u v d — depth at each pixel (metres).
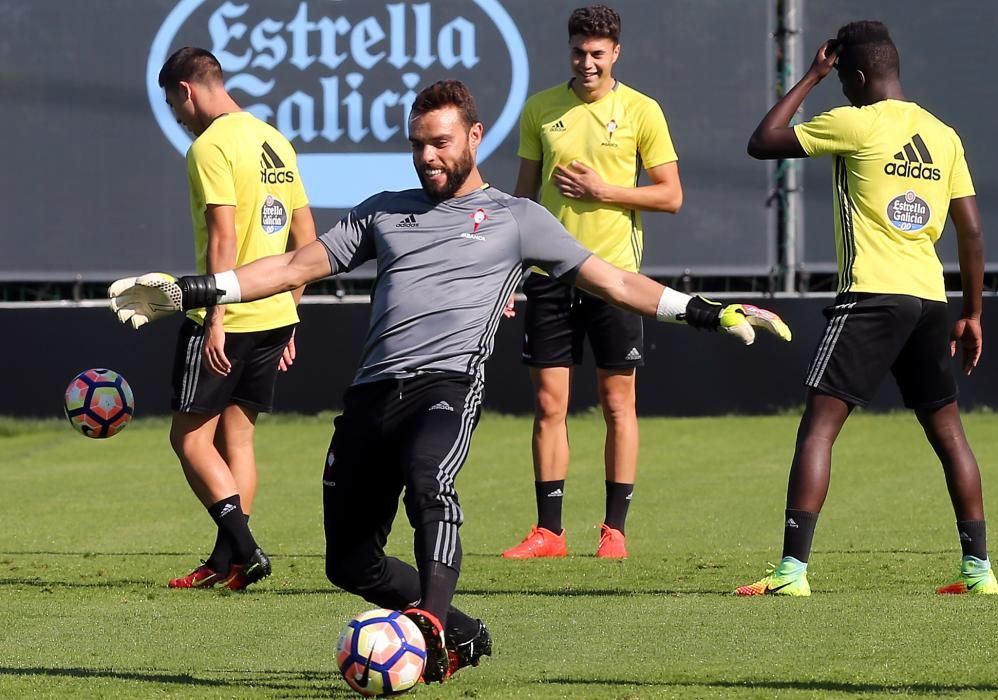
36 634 18.27
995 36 49.00
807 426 20.78
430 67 50.38
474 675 15.35
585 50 27.42
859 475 38.22
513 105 50.25
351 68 50.56
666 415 50.09
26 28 51.09
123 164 51.31
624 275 15.35
